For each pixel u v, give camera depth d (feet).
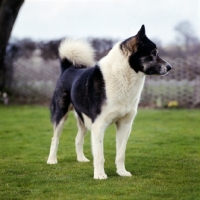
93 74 19.24
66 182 18.43
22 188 17.56
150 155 24.04
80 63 22.86
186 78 45.19
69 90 21.56
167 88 45.73
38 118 38.75
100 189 17.22
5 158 23.45
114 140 29.07
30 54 53.88
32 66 51.16
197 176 19.38
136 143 27.58
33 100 51.39
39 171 20.43
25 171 20.42
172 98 45.73
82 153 23.08
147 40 18.65
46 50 53.93
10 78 52.19
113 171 20.53
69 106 22.08
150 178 19.04
